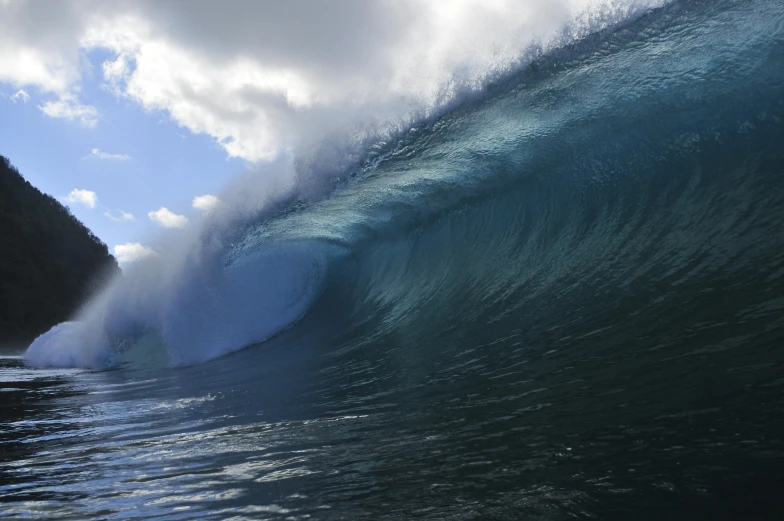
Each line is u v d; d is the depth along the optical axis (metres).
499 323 5.96
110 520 2.69
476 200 8.80
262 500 2.64
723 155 6.02
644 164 6.78
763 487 1.92
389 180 9.72
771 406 2.49
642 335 4.02
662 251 5.46
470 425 3.25
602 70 7.24
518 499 2.19
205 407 5.50
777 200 5.03
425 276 8.93
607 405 3.02
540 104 7.91
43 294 58.22
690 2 6.66
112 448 4.27
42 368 13.12
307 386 5.64
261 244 11.55
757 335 3.31
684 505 1.91
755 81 6.18
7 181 69.69
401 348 6.40
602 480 2.21
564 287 6.06
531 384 3.80
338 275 11.32
